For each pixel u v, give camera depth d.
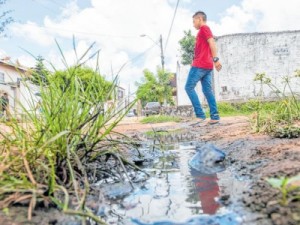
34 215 1.09
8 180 1.36
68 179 1.55
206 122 5.71
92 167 1.82
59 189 1.32
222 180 1.50
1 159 1.55
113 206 1.22
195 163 1.98
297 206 0.97
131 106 1.95
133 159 2.20
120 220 1.07
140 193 1.39
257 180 1.34
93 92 1.99
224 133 3.53
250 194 1.17
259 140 2.51
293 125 2.86
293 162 1.50
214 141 2.99
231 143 2.62
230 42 20.89
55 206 1.19
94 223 1.05
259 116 3.49
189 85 5.45
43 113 1.79
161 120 10.53
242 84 20.83
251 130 3.26
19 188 1.25
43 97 1.74
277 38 20.70
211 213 1.06
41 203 1.19
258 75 4.07
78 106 1.84
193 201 1.22
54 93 1.83
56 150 1.58
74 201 1.25
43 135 1.63
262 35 20.75
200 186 1.43
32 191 1.18
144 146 2.97
